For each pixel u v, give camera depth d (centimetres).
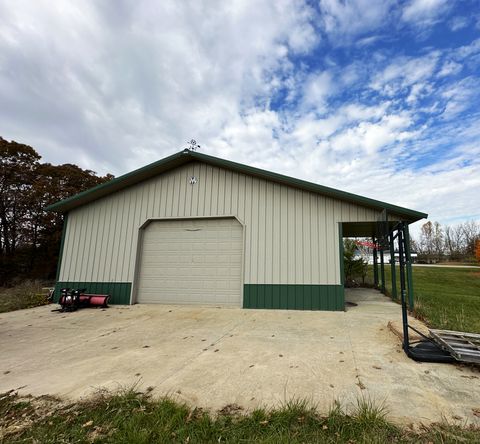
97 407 256
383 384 292
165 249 877
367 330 519
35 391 294
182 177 891
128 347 448
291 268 765
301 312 707
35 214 2159
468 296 1165
